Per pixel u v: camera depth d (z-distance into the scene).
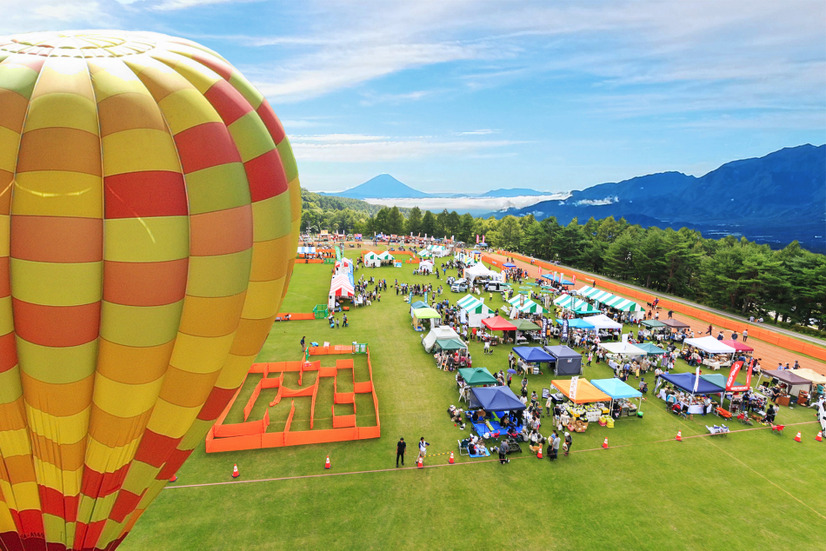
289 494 16.66
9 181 7.17
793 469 19.22
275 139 11.15
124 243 7.71
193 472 17.77
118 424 8.82
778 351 36.69
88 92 7.69
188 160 8.34
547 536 14.94
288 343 34.22
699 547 14.70
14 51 8.02
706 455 20.14
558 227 99.25
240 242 9.01
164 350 8.65
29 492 9.01
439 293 52.97
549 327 38.03
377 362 30.38
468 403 24.20
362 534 14.82
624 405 23.91
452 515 15.81
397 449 18.97
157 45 9.52
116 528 10.20
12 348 7.77
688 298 64.62
